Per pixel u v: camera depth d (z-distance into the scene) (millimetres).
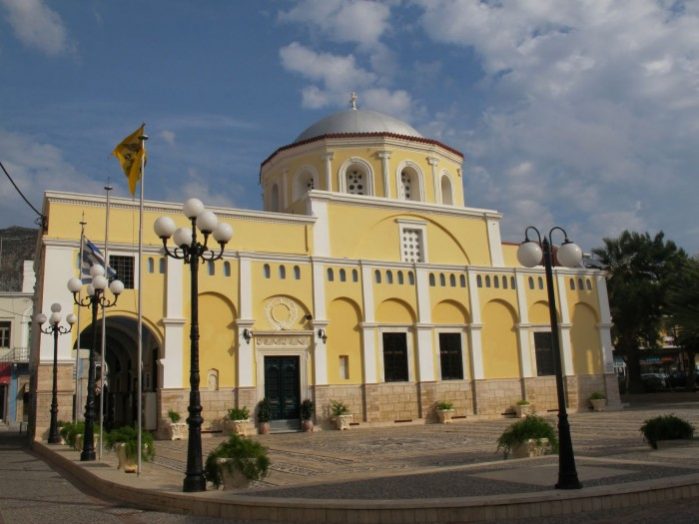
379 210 33125
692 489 10320
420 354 32156
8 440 30297
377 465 15562
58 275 24984
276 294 29125
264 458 11984
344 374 30391
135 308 26047
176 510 10984
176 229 13039
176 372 26406
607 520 8906
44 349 24422
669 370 59844
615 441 18375
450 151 37344
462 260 35125
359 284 31297
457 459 16141
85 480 15023
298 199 32688
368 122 36625
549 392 35781
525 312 35906
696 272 24844
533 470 12367
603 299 38844
